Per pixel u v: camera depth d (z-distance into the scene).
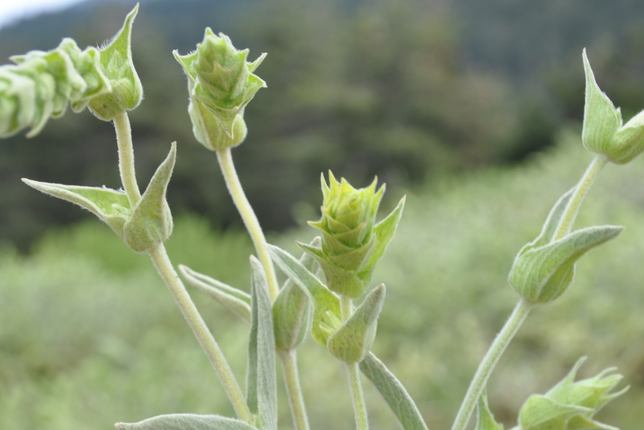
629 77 24.19
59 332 6.57
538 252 1.11
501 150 23.06
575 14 34.00
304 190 21.08
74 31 27.08
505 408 5.16
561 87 24.69
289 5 25.36
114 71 0.94
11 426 4.65
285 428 4.50
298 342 1.16
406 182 20.50
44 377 6.38
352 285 0.94
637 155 1.13
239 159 21.41
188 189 20.69
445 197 9.10
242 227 20.59
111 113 0.94
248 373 1.10
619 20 33.31
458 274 5.92
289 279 1.15
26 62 0.69
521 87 30.17
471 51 34.88
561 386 1.33
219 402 4.66
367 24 25.27
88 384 4.96
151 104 21.23
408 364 5.12
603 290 5.14
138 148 21.03
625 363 4.95
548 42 34.06
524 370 5.18
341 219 0.89
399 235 7.14
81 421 4.50
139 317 7.01
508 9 35.06
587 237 1.06
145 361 5.28
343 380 4.94
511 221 6.98
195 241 10.93
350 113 22.48
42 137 20.61
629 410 4.86
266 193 20.84
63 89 0.71
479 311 5.73
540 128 22.36
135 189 0.99
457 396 5.06
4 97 0.64
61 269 8.23
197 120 1.20
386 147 21.84
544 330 5.24
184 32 29.67
